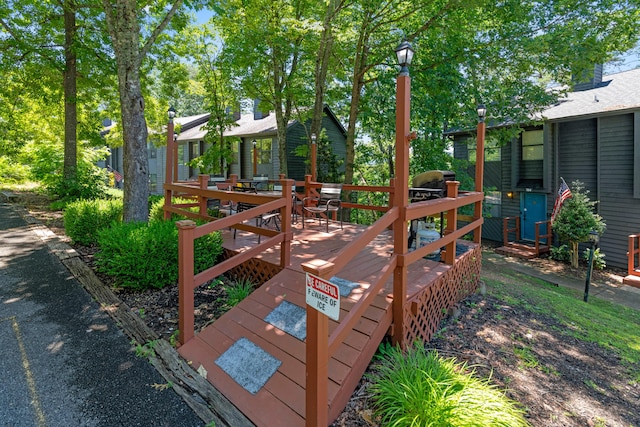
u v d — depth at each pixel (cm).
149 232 414
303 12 972
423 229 468
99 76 1087
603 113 895
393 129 990
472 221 512
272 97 1189
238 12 930
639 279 785
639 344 402
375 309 289
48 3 983
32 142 1561
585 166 980
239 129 1670
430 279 355
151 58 1061
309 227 648
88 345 299
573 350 354
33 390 245
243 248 471
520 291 564
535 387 278
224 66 1169
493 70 888
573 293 727
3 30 999
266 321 301
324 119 1633
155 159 2092
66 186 1012
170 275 412
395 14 903
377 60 912
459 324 376
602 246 947
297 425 212
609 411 260
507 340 351
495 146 1172
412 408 215
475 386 238
